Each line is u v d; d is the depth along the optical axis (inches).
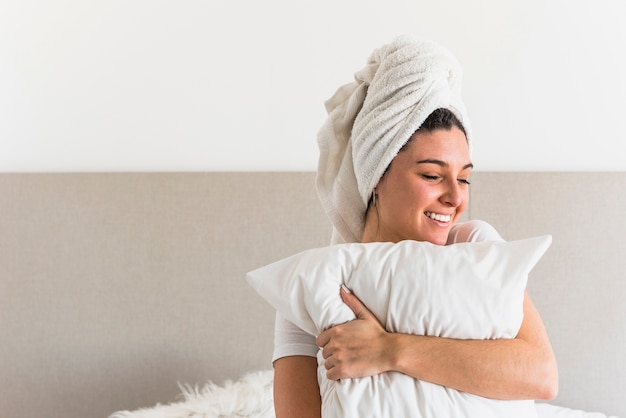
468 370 43.1
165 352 97.0
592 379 95.0
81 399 96.9
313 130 99.6
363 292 46.3
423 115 48.8
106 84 100.0
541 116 98.4
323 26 99.0
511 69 98.3
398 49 51.8
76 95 100.1
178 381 97.0
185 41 99.4
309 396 48.9
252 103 99.8
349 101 55.0
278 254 97.6
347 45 98.9
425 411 42.6
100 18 99.6
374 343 44.1
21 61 100.0
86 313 97.3
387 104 50.1
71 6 99.6
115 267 97.4
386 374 44.0
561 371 95.3
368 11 98.6
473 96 98.7
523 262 45.1
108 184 98.0
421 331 44.8
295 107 99.5
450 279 45.0
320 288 46.4
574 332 95.4
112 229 97.7
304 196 97.9
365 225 54.9
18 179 98.3
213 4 99.2
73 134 100.2
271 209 97.9
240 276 97.5
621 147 98.1
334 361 44.4
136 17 99.4
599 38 97.9
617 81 98.0
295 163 99.7
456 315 44.5
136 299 97.3
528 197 96.6
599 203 96.0
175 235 97.7
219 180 98.2
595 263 95.7
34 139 100.3
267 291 48.3
